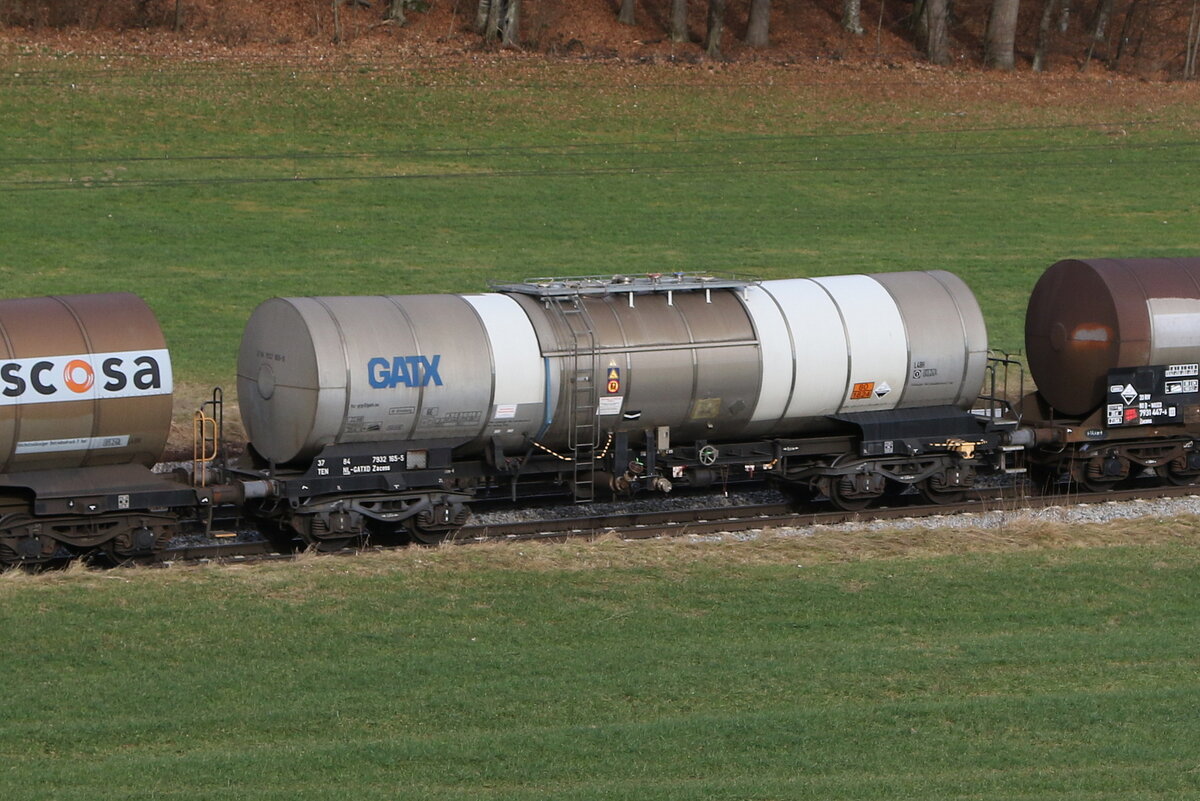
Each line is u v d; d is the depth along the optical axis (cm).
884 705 5825
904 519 9312
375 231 18462
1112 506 9656
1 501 7750
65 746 5381
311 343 8038
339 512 8275
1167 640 6725
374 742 5403
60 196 18950
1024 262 18012
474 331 8400
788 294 9294
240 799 4844
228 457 10306
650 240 18550
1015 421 9881
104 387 7712
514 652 6450
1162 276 10069
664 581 7531
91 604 6950
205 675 6116
